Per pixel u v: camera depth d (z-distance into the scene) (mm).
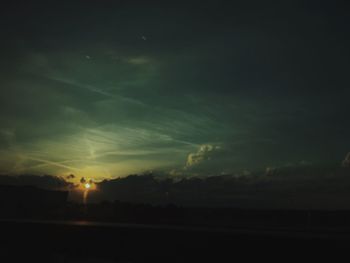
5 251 25359
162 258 23078
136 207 43062
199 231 22922
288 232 25812
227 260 21625
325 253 19781
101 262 23406
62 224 26000
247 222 38938
